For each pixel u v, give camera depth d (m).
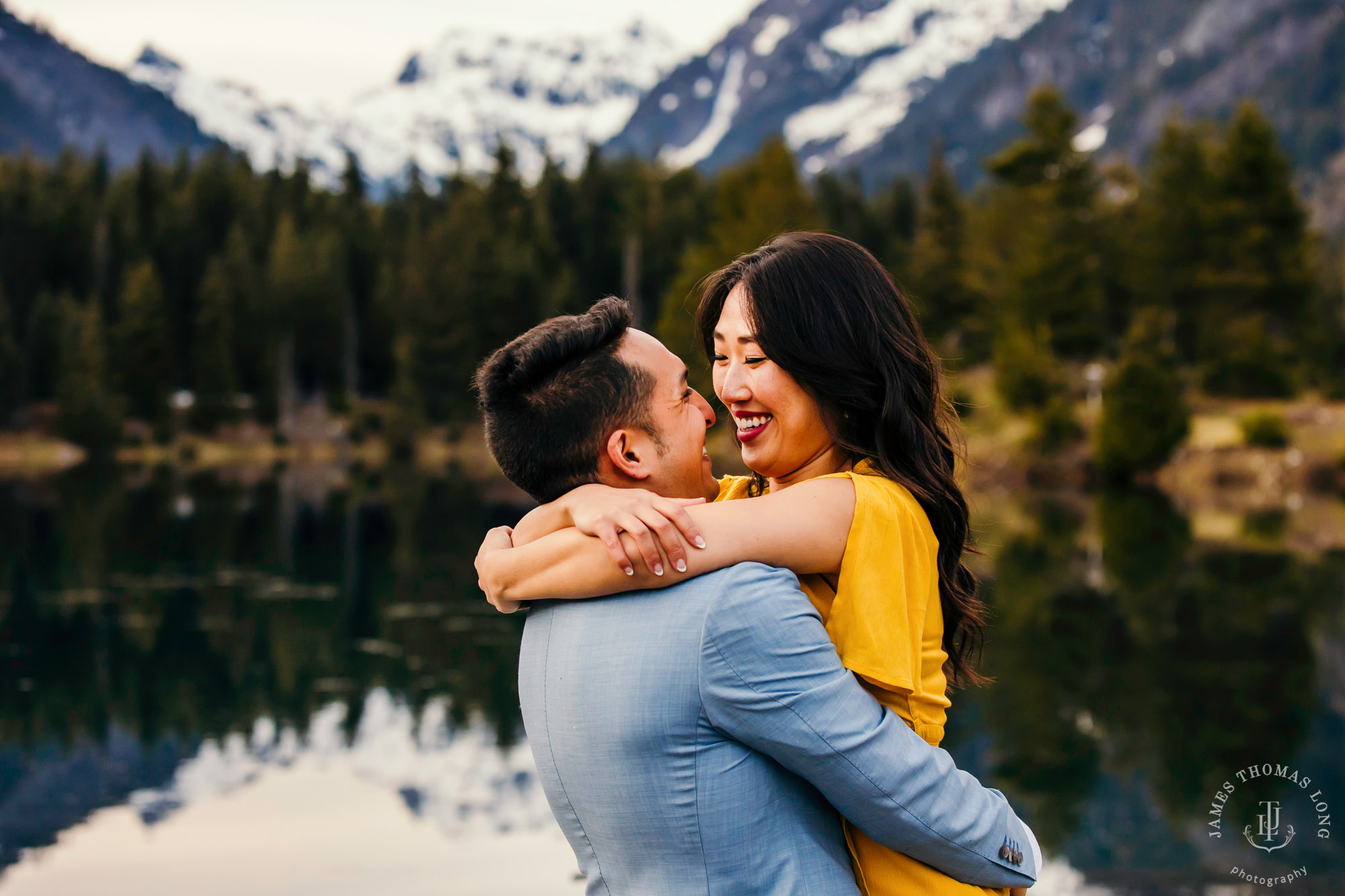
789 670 1.03
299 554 15.33
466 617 10.62
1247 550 14.32
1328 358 34.94
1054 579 12.11
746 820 1.04
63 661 8.87
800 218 35.34
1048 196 35.66
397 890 4.38
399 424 45.28
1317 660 8.34
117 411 43.94
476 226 51.06
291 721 7.10
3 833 5.15
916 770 1.06
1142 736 6.49
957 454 1.37
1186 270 35.59
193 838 5.06
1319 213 87.88
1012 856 1.15
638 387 1.17
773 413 1.24
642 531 1.04
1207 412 29.42
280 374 49.25
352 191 58.84
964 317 42.69
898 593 1.12
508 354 1.20
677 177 57.03
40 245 51.38
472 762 6.20
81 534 17.64
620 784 1.05
